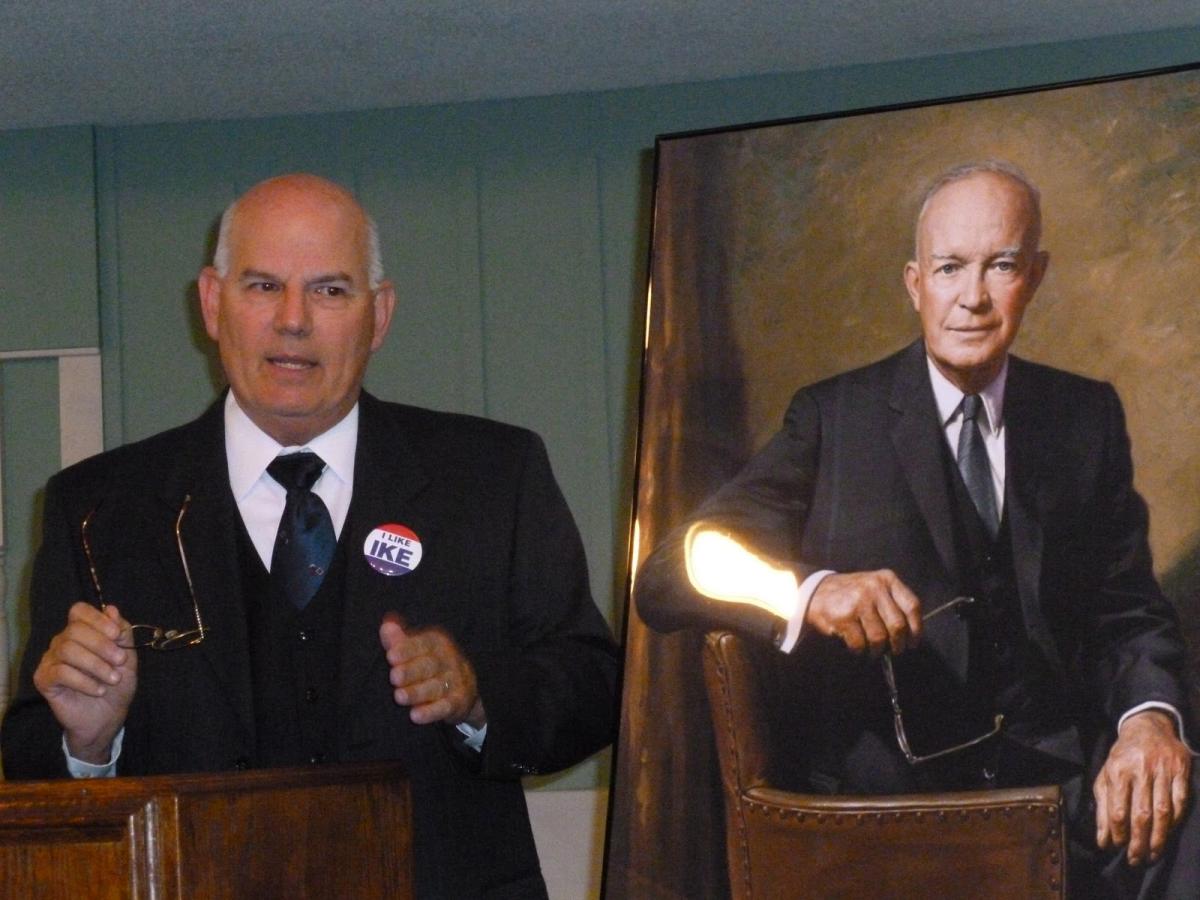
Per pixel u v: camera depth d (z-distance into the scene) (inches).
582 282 148.2
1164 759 77.0
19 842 58.2
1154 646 78.8
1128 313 83.4
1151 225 84.0
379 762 69.2
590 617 86.8
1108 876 76.9
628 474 145.4
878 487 86.7
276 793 62.0
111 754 78.7
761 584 87.4
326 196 83.5
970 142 89.2
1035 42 141.2
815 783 83.4
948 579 83.8
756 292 92.4
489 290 149.5
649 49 138.3
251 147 152.9
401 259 150.5
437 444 87.0
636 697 88.0
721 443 90.9
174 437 87.4
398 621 72.4
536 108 150.3
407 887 70.2
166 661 79.8
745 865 83.9
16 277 152.3
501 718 76.8
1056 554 82.0
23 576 149.9
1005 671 81.4
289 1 124.3
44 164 153.0
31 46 131.6
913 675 83.1
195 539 82.2
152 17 126.5
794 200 92.8
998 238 86.8
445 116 151.3
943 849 80.1
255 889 60.4
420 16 128.6
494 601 83.9
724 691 86.5
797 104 145.9
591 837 137.9
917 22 134.7
